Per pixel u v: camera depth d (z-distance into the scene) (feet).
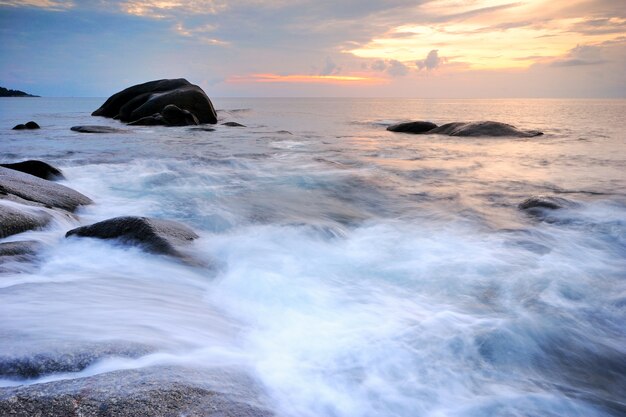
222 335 11.70
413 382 10.17
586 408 9.76
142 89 108.78
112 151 51.31
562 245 21.21
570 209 26.73
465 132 73.72
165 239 18.34
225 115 143.95
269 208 28.19
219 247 19.88
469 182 37.04
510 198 31.48
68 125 88.02
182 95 93.97
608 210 27.04
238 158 47.32
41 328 10.09
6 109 177.68
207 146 57.98
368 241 21.88
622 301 15.15
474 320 13.44
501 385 10.41
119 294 13.62
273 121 119.65
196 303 14.05
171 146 57.16
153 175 36.99
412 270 17.87
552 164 45.83
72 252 17.08
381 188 34.60
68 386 7.37
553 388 10.46
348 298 15.17
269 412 7.93
